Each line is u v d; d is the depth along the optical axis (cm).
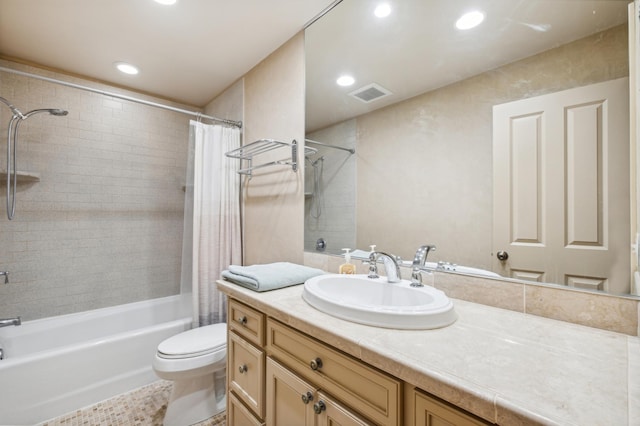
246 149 220
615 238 79
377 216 137
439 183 116
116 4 150
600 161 81
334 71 154
